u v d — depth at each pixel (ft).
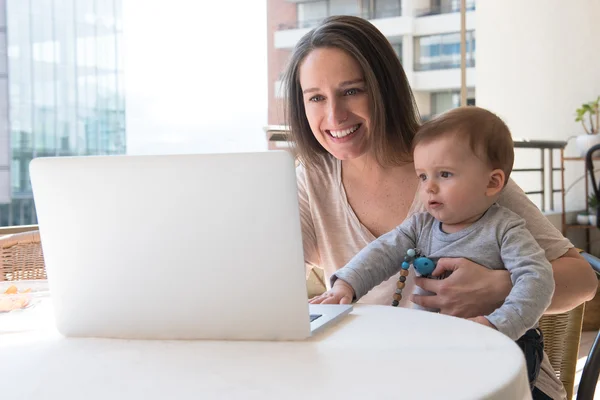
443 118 3.92
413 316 2.95
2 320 3.19
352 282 3.72
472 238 3.80
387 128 4.27
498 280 3.56
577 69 15.87
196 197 2.53
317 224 4.63
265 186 2.46
